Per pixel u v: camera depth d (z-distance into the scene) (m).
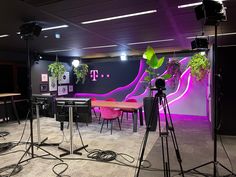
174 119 6.47
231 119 4.56
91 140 4.30
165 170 2.56
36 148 3.81
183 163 3.07
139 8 2.46
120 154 3.47
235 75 4.51
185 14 2.72
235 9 2.54
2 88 6.25
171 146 3.86
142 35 4.12
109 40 4.67
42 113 3.82
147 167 2.96
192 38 4.49
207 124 5.74
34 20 2.93
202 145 3.91
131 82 7.85
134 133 4.84
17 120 6.21
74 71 8.56
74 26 3.30
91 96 8.73
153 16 2.79
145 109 4.91
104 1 2.20
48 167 2.99
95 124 5.84
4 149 3.76
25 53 6.90
